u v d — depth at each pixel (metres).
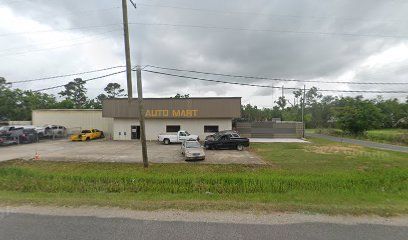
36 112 41.03
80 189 9.42
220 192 9.18
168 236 4.57
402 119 68.06
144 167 15.20
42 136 35.22
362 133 45.59
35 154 20.58
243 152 22.58
